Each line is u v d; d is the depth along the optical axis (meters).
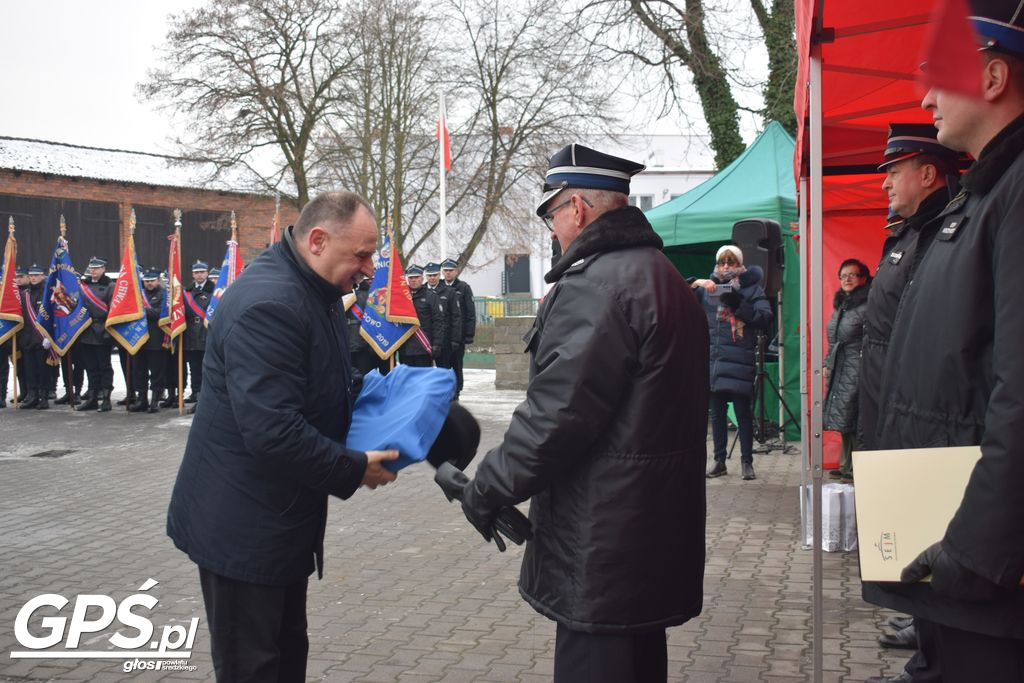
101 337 14.35
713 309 8.55
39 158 37.84
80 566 5.93
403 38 23.58
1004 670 2.09
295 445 2.69
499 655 4.33
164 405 15.30
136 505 7.82
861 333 6.75
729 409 11.48
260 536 2.80
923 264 2.47
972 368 2.22
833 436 7.56
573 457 2.49
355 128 24.25
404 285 13.27
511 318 17.47
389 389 3.11
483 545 6.46
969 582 1.98
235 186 25.20
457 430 3.08
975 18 2.16
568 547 2.56
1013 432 1.89
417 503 7.91
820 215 3.80
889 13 4.08
